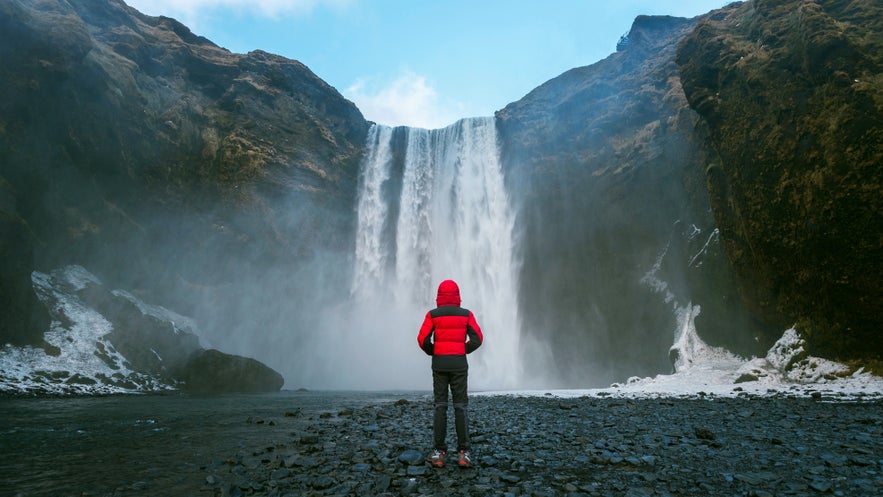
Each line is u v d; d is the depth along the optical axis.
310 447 5.86
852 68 16.39
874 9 17.64
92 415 10.51
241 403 14.57
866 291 15.05
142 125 31.02
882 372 14.51
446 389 5.15
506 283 41.38
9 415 10.23
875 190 14.81
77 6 32.25
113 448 6.22
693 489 4.02
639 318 33.19
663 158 32.72
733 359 22.53
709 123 22.23
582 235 37.91
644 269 34.09
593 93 39.59
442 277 44.62
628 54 39.44
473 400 14.04
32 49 22.55
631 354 33.44
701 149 26.23
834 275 15.95
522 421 8.46
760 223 18.89
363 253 42.97
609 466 4.88
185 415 10.69
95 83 26.25
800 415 8.34
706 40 22.91
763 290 19.69
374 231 43.91
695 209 28.75
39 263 23.08
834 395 11.98
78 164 25.67
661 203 33.28
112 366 21.00
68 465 5.15
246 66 41.94
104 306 23.67
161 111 34.09
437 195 47.00
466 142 46.09
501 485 4.18
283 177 38.69
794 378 16.62
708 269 24.78
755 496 3.81
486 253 42.81
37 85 22.30
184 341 25.88
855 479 4.17
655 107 35.78
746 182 19.59
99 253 26.38
